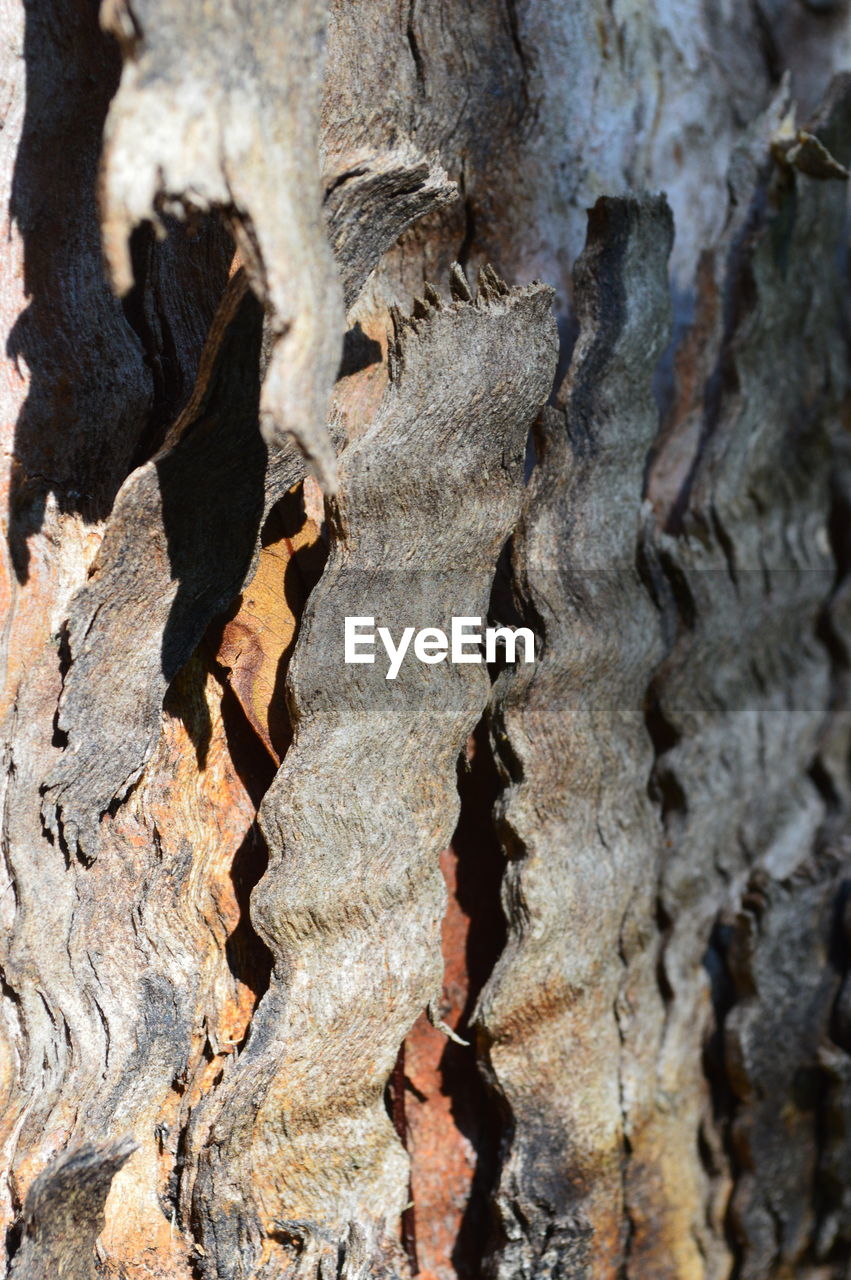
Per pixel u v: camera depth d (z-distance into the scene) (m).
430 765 0.57
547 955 0.59
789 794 0.66
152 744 0.56
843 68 0.68
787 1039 0.64
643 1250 0.61
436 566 0.57
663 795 0.63
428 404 0.56
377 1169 0.56
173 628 0.56
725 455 0.63
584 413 0.60
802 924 0.64
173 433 0.55
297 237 0.51
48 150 0.56
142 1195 0.55
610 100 0.63
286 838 0.55
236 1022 0.57
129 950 0.56
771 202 0.63
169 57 0.50
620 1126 0.60
